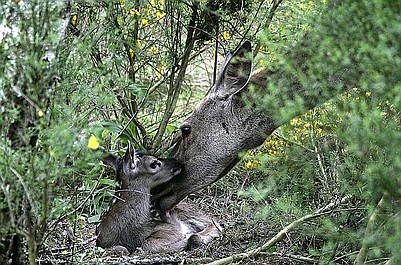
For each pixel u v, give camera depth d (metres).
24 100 7.56
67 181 8.29
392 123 7.14
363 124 7.07
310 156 10.31
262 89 11.31
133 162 12.48
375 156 7.44
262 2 13.95
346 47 8.27
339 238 8.27
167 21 14.95
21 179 7.08
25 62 7.28
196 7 14.25
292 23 9.95
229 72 11.81
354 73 8.29
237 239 11.77
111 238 12.45
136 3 12.97
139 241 12.58
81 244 11.51
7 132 7.41
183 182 12.44
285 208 9.61
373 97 7.89
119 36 11.47
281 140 12.11
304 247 10.93
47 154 7.29
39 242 7.95
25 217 7.52
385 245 7.05
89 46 8.11
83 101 8.45
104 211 13.81
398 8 7.46
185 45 14.95
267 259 10.55
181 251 12.02
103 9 12.10
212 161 12.19
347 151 9.43
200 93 19.42
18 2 7.41
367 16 7.81
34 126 7.74
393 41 7.34
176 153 12.70
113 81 12.92
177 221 13.08
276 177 10.22
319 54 8.44
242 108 11.73
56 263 9.57
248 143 11.97
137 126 15.29
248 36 13.98
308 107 9.52
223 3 14.15
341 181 9.06
